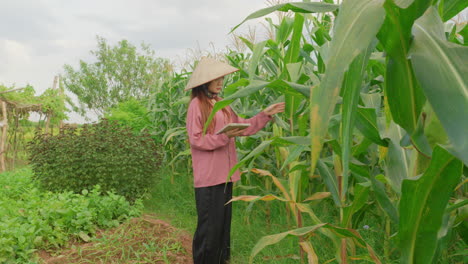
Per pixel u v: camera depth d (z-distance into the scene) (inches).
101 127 245.9
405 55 37.2
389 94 40.5
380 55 61.4
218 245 117.3
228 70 112.3
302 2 49.6
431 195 41.4
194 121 111.0
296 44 100.4
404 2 31.7
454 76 30.0
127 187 213.0
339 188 79.4
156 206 222.5
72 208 162.4
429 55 32.6
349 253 99.0
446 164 38.5
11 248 128.5
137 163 215.6
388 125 57.6
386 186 95.3
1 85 441.4
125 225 169.3
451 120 28.2
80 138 224.2
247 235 146.3
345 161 31.0
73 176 215.5
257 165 162.2
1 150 407.8
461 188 79.7
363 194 69.7
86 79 1096.2
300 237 88.9
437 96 29.7
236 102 160.4
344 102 32.5
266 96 151.3
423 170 46.0
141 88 1085.8
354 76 32.2
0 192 235.3
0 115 432.8
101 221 171.3
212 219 115.2
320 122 27.3
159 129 299.4
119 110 401.1
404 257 46.0
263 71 166.2
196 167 115.5
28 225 144.6
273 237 61.0
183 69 259.4
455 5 49.6
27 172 295.9
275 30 136.2
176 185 250.7
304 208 83.7
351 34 28.8
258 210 167.6
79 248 139.6
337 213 140.2
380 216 107.0
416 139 40.2
